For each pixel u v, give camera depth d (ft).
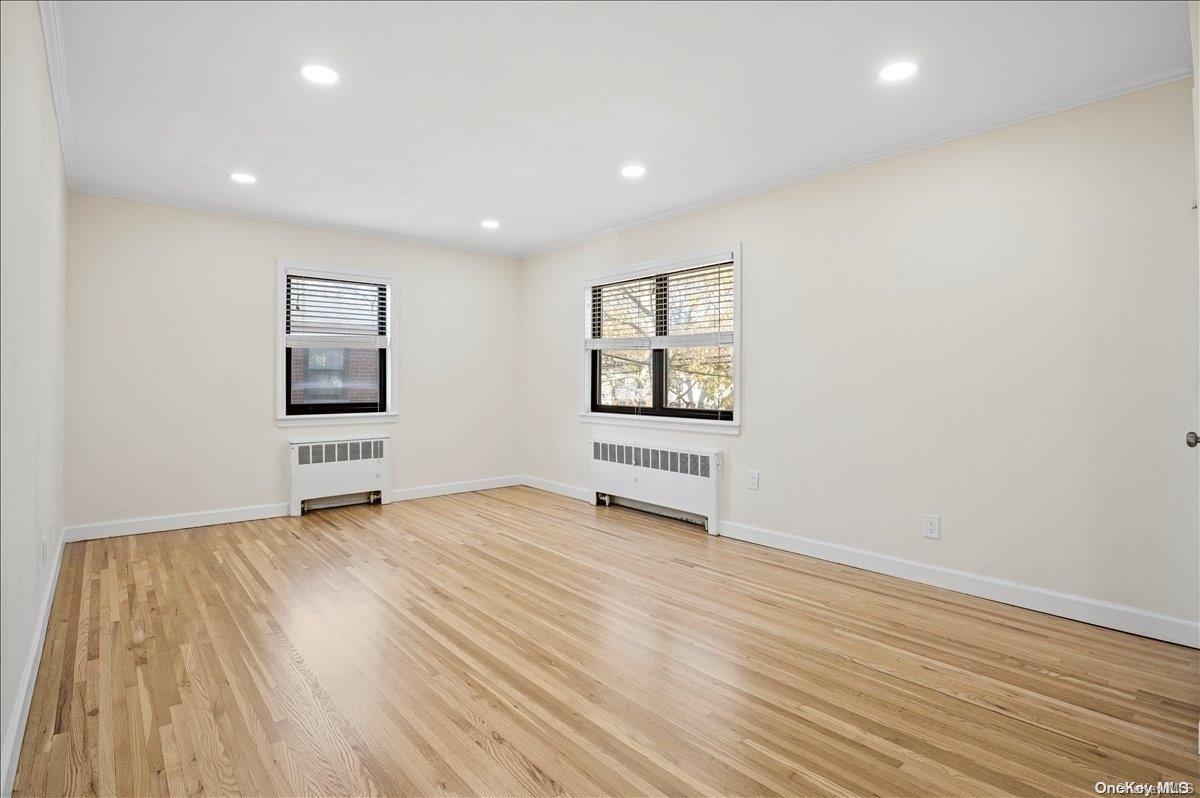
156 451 14.35
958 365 10.48
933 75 8.59
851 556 11.94
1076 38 7.64
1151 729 6.41
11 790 5.34
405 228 17.17
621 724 6.50
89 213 13.55
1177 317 8.45
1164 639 8.54
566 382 19.07
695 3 6.93
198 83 8.77
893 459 11.32
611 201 14.53
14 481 5.76
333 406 17.25
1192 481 8.36
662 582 11.02
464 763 5.82
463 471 19.51
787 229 13.05
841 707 6.84
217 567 11.76
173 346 14.56
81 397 13.42
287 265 16.19
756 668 7.77
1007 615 9.48
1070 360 9.32
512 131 10.53
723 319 14.44
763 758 5.91
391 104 9.48
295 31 7.48
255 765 5.77
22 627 6.43
